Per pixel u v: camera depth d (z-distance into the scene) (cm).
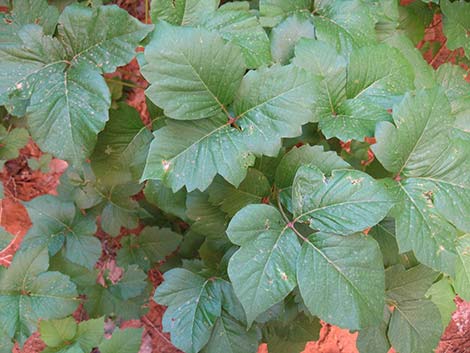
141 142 45
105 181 46
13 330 40
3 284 41
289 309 48
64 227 53
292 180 39
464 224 36
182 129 36
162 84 34
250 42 41
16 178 65
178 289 44
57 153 38
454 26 50
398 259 45
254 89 36
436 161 36
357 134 37
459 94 47
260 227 35
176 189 35
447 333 67
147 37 38
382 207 33
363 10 43
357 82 40
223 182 41
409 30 54
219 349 45
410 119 35
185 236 56
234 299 45
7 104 39
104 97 37
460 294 43
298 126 36
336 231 34
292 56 42
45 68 38
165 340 63
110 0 61
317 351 63
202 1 41
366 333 47
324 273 34
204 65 34
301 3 43
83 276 50
